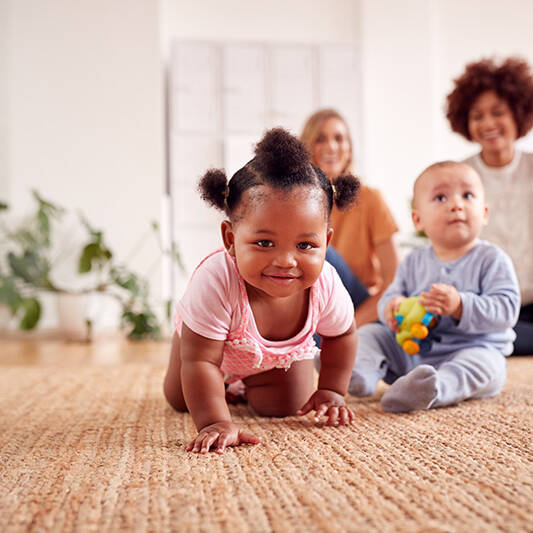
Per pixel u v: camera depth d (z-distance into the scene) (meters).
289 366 1.08
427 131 4.66
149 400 1.35
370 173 4.64
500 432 0.97
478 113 2.20
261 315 1.01
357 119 4.46
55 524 0.60
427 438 0.93
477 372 1.22
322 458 0.82
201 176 0.96
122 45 4.18
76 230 4.12
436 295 1.27
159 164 4.18
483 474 0.74
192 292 0.98
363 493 0.67
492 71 2.19
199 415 0.94
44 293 4.09
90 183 4.14
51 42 4.14
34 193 3.69
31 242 3.78
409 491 0.68
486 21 4.87
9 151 4.10
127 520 0.61
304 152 0.88
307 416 1.14
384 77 4.65
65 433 1.02
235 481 0.73
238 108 4.39
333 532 0.56
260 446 0.90
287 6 4.65
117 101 4.17
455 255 1.41
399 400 1.13
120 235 4.14
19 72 4.11
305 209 0.86
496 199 2.27
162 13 4.36
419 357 1.38
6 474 0.78
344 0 4.69
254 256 0.87
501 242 2.26
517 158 2.27
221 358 0.99
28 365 2.18
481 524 0.58
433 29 4.68
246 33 4.61
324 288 1.04
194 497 0.67
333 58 4.45
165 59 4.54
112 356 2.54
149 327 3.38
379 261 2.15
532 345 2.09
